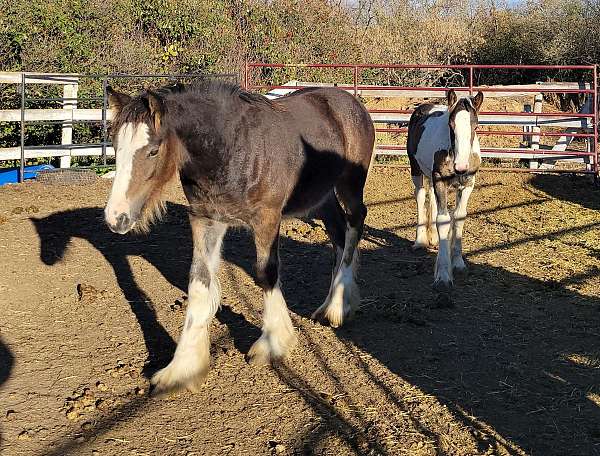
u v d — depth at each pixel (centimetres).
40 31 1284
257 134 448
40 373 444
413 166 795
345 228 585
